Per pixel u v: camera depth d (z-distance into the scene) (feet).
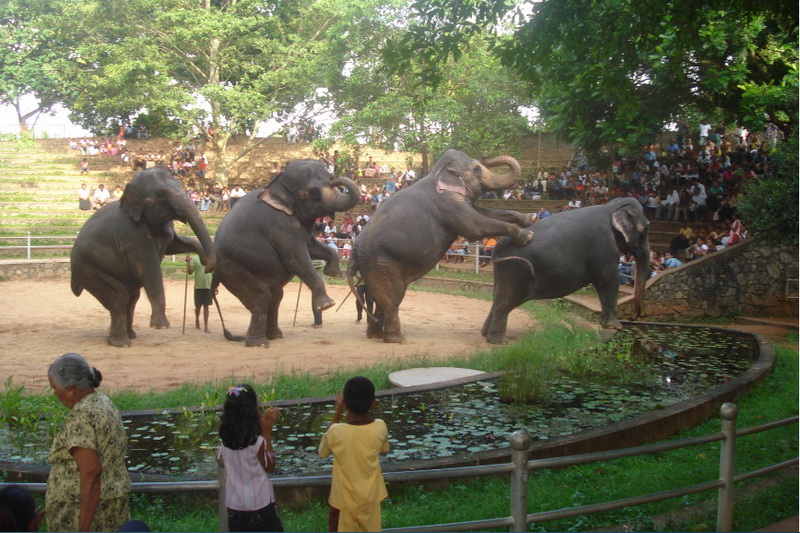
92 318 55.52
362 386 15.71
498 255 46.21
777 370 37.99
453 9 30.91
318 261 56.80
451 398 31.24
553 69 35.55
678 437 27.89
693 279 63.36
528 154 124.47
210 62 108.06
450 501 21.11
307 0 114.73
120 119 141.28
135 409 29.48
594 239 46.50
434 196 45.88
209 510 20.95
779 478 23.07
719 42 60.18
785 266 63.16
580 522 19.56
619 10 32.30
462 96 101.60
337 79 108.88
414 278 46.21
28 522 11.83
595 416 28.96
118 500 14.39
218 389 31.96
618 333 46.19
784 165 54.39
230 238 44.47
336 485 15.58
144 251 44.09
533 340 40.06
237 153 123.03
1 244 92.48
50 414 28.22
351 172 118.21
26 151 127.24
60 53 104.99
